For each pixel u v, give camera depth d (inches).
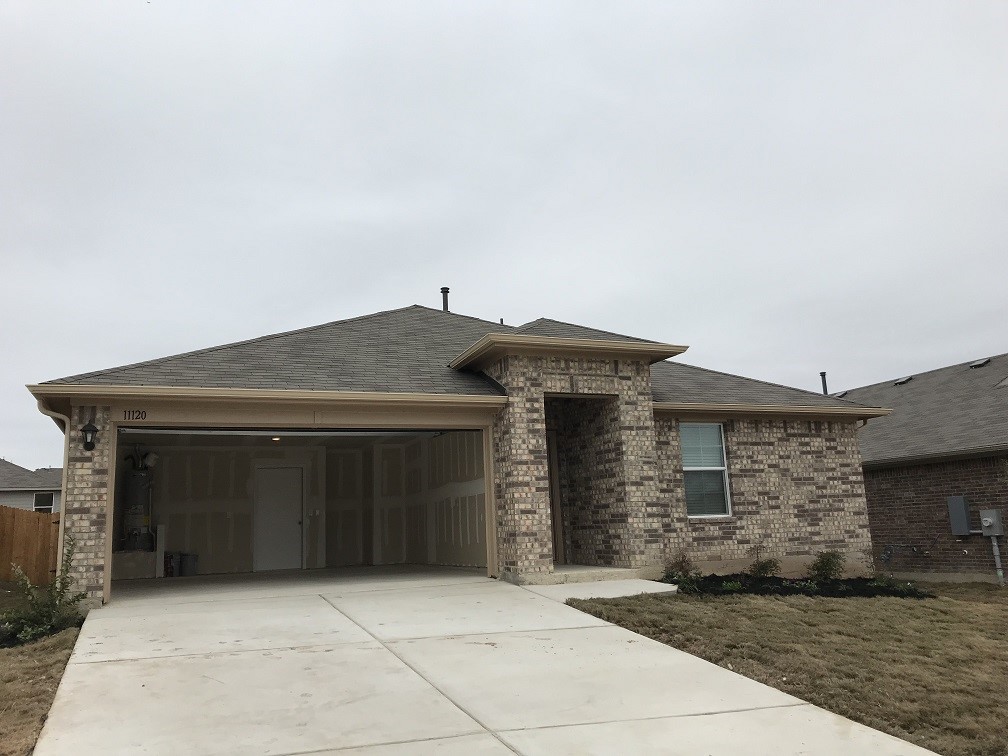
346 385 470.6
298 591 458.6
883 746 201.5
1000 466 601.3
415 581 494.3
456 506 592.4
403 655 287.7
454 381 509.0
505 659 283.1
